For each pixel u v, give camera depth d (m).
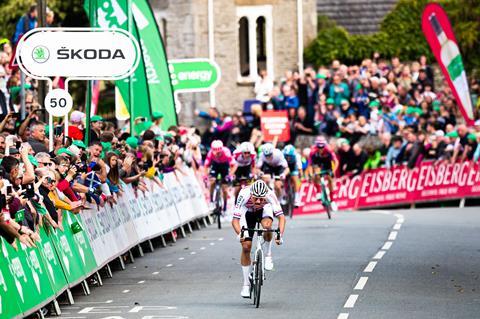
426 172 54.69
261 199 25.48
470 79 61.16
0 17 63.56
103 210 29.97
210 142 56.94
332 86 56.69
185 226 43.59
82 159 29.88
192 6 65.44
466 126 54.88
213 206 47.56
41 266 23.25
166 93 45.41
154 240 38.75
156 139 39.34
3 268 20.92
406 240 36.25
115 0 38.00
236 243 37.41
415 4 64.38
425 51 64.06
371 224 42.53
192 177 45.09
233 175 41.72
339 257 31.97
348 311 23.16
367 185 54.78
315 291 25.94
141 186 35.31
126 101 40.28
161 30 66.44
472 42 61.03
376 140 55.06
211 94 65.12
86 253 27.20
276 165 42.06
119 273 30.22
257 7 66.25
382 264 30.34
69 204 26.36
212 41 65.81
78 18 67.38
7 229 21.28
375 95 56.16
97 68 31.03
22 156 23.91
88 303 24.98
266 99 57.56
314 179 46.94
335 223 43.56
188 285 27.53
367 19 69.44
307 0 66.31
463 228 40.25
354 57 64.69
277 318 22.45
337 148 54.41
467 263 30.44
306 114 56.78
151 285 27.70
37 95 39.91
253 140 54.91
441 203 55.16
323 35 65.62
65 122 30.59
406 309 23.33
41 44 30.88
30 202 23.55
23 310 21.48
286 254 32.94
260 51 67.88
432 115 55.72
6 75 36.97
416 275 28.28
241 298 25.27
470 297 24.88
